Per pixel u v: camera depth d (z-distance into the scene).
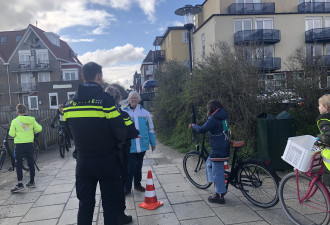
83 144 2.75
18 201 4.70
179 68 10.56
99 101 2.76
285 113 5.55
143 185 5.13
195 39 30.53
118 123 2.79
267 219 3.57
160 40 38.53
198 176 4.92
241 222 3.52
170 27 31.83
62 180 5.82
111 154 2.84
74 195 4.87
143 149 4.56
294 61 7.53
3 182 5.93
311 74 7.07
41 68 42.25
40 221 3.88
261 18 25.95
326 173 3.15
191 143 8.38
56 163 7.57
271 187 3.79
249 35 24.73
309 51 7.71
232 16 25.53
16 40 45.69
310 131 6.63
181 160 7.04
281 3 27.17
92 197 2.88
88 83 2.89
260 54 7.52
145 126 4.61
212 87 7.21
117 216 2.92
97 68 2.94
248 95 6.80
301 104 6.92
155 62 38.16
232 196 4.39
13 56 42.66
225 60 7.26
